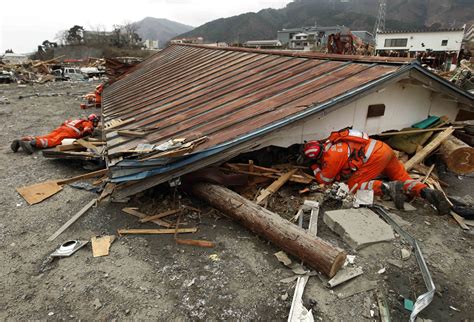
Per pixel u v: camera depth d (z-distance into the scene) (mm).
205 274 3822
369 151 5273
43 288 3693
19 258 4234
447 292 3539
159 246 4355
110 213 5211
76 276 3854
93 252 4242
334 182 5566
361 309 3285
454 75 17766
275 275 3779
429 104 7191
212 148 4828
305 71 7570
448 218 4934
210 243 4305
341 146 5359
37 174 7078
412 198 5352
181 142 5297
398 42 51000
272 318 3238
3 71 29984
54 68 37656
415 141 6723
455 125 7410
